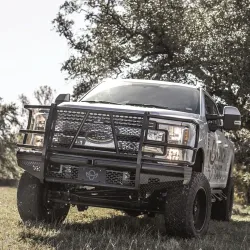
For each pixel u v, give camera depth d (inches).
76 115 298.5
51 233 276.7
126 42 1275.8
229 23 1097.4
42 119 309.4
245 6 1087.6
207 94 385.7
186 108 344.2
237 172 1277.1
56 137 299.1
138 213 416.5
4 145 2003.0
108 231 292.7
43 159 297.1
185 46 1171.9
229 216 472.1
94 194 320.5
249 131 1130.0
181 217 294.8
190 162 291.1
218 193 433.7
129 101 348.8
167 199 297.3
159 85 365.4
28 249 235.0
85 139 296.0
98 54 1283.2
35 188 315.9
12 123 2009.1
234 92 1083.9
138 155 286.4
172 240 274.8
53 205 329.4
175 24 1190.9
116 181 293.4
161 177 287.7
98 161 291.3
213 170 381.1
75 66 1301.7
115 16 1286.9
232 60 1057.5
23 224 308.8
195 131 303.7
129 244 263.0
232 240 317.7
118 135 292.0
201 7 1209.4
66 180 296.8
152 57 1242.0
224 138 422.3
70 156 294.8
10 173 2037.4
